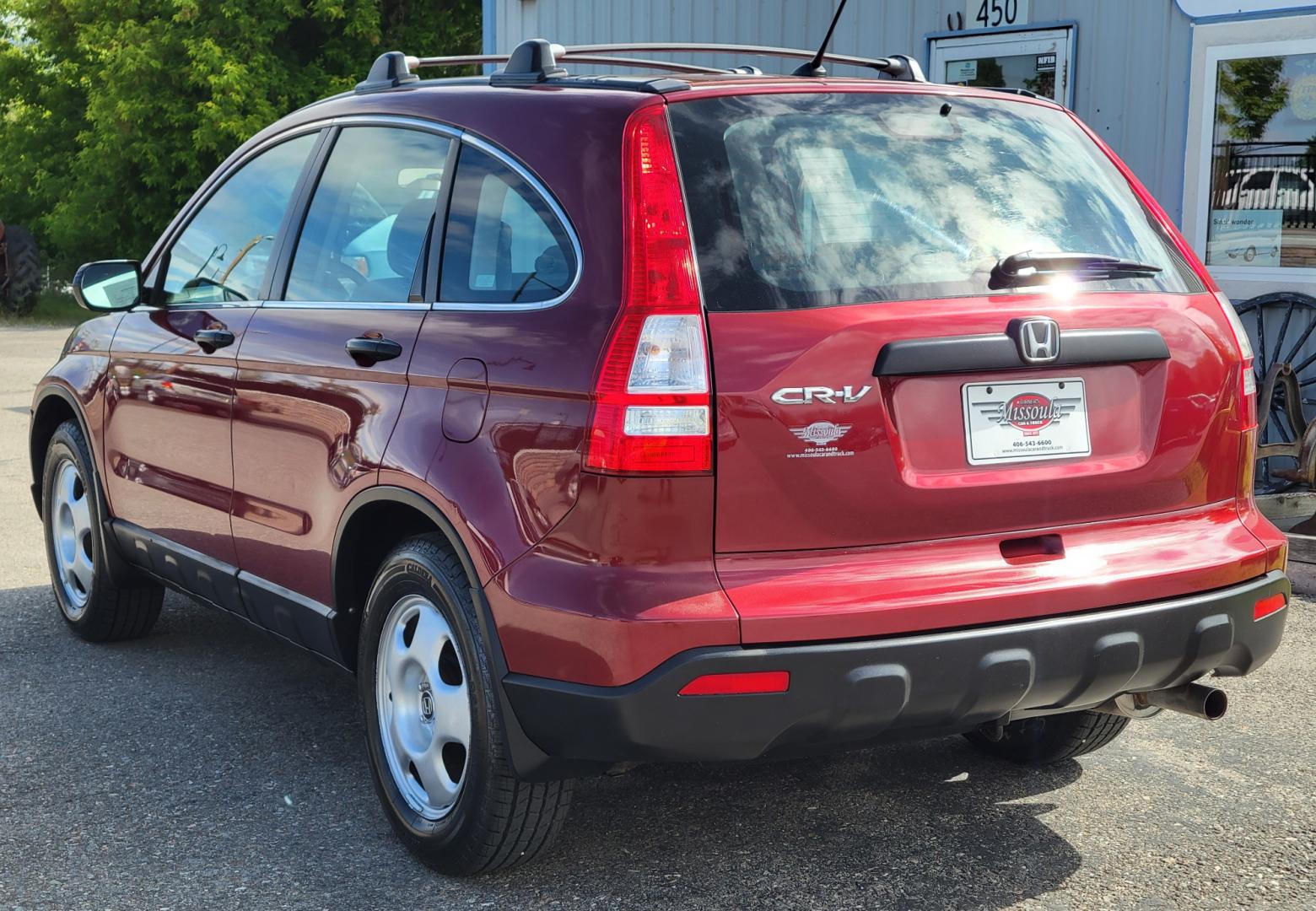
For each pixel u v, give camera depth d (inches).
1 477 329.7
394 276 133.2
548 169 117.4
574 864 127.3
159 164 1046.4
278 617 150.5
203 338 159.5
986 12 343.6
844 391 106.4
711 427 103.8
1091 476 116.0
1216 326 124.6
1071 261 116.6
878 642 105.0
